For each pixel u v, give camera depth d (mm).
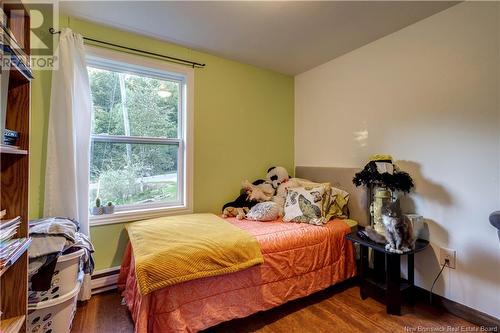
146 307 1349
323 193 2371
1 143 1046
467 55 1793
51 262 1363
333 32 2225
